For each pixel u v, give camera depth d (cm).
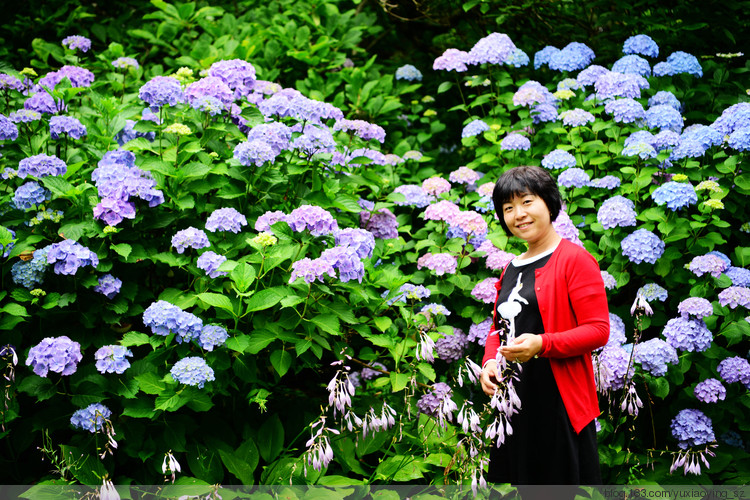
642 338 329
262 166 289
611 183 339
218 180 293
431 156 462
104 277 261
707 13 444
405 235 388
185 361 238
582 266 210
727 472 289
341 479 256
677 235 315
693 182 348
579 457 211
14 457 261
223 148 316
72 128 303
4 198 279
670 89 405
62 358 234
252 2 530
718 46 459
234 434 274
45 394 244
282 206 304
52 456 253
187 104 317
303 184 310
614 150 361
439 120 491
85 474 241
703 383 289
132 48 497
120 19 516
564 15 487
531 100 383
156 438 259
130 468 264
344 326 283
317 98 434
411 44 566
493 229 342
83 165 319
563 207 349
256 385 275
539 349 200
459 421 237
